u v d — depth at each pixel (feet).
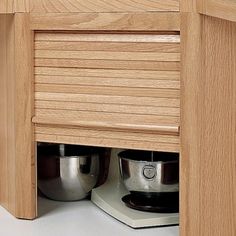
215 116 5.46
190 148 5.41
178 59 5.43
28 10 5.84
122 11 5.51
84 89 5.77
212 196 5.55
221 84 5.47
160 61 5.49
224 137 5.56
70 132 5.86
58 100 5.87
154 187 6.18
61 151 6.71
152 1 5.41
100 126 5.70
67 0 5.69
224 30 5.41
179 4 5.32
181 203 5.48
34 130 5.99
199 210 5.49
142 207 6.15
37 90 5.94
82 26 5.66
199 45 5.30
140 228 5.98
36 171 6.12
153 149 5.59
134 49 5.56
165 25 5.39
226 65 5.48
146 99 5.57
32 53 5.90
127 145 5.66
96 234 5.82
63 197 6.64
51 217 6.22
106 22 5.57
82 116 5.81
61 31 5.79
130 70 5.59
